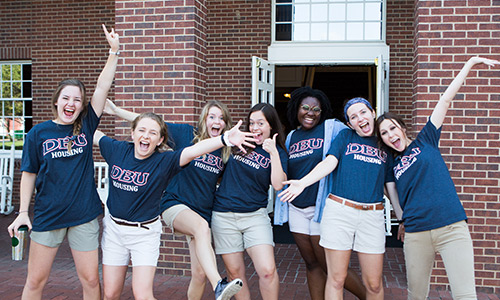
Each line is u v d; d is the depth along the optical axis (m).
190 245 3.98
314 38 8.84
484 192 5.09
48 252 3.56
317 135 4.08
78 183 3.54
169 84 5.62
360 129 3.68
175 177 3.91
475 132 5.09
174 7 5.60
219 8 9.14
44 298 4.78
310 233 4.04
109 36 3.65
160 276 5.57
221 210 3.84
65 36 9.87
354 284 4.14
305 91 4.16
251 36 9.03
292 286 5.25
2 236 7.51
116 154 3.60
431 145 3.56
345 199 3.62
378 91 7.48
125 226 3.50
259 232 3.80
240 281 3.26
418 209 3.47
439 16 5.12
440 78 5.13
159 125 3.49
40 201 3.53
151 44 5.65
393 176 3.78
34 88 10.02
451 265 3.40
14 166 10.21
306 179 3.56
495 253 5.07
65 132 3.55
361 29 8.70
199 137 3.94
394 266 6.06
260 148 3.86
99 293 3.73
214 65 9.20
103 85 3.68
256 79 7.84
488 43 5.07
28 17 10.00
